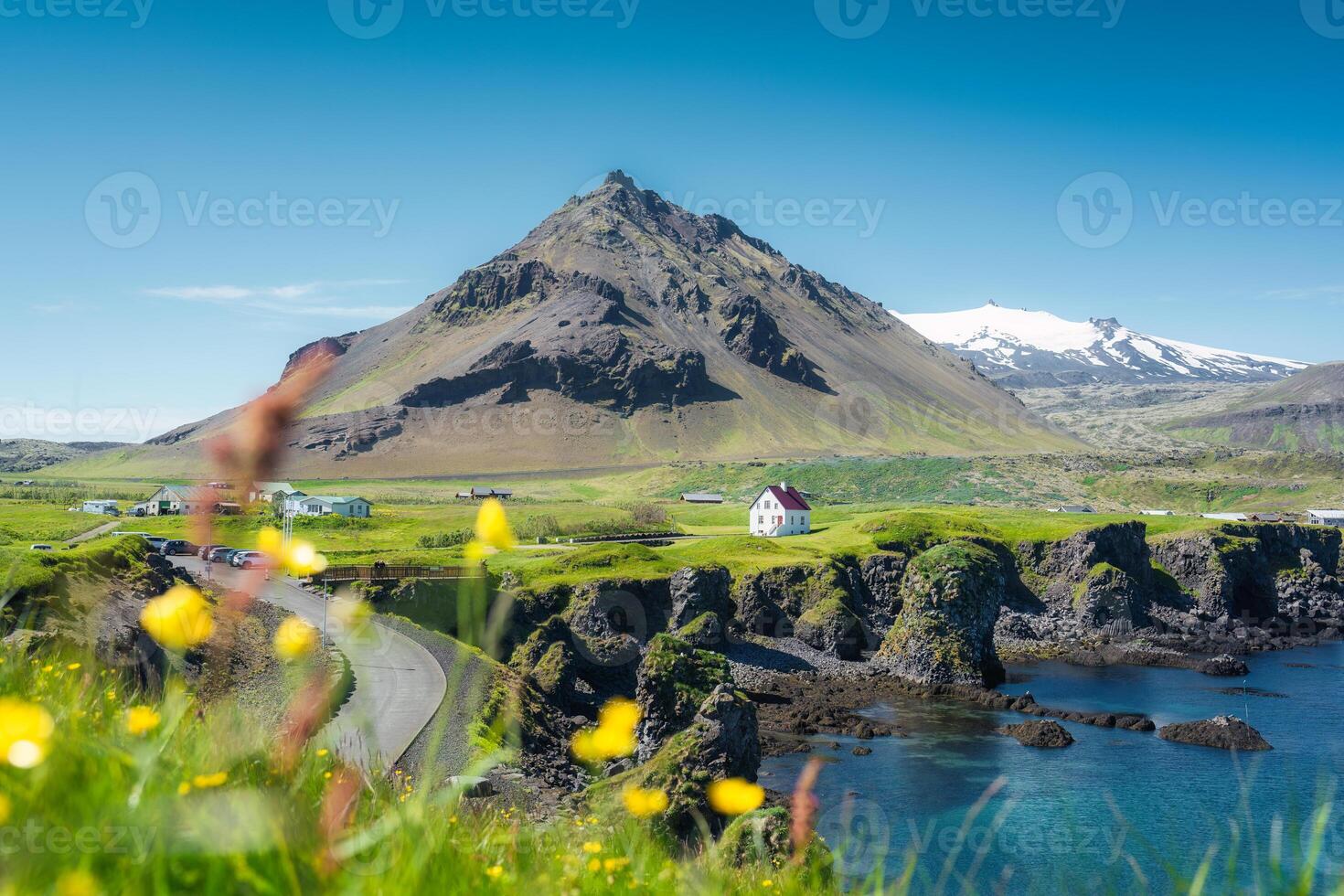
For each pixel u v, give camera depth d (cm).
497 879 411
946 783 5631
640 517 17138
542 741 4888
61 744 377
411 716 3938
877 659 9600
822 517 18050
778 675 9131
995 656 9412
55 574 3834
